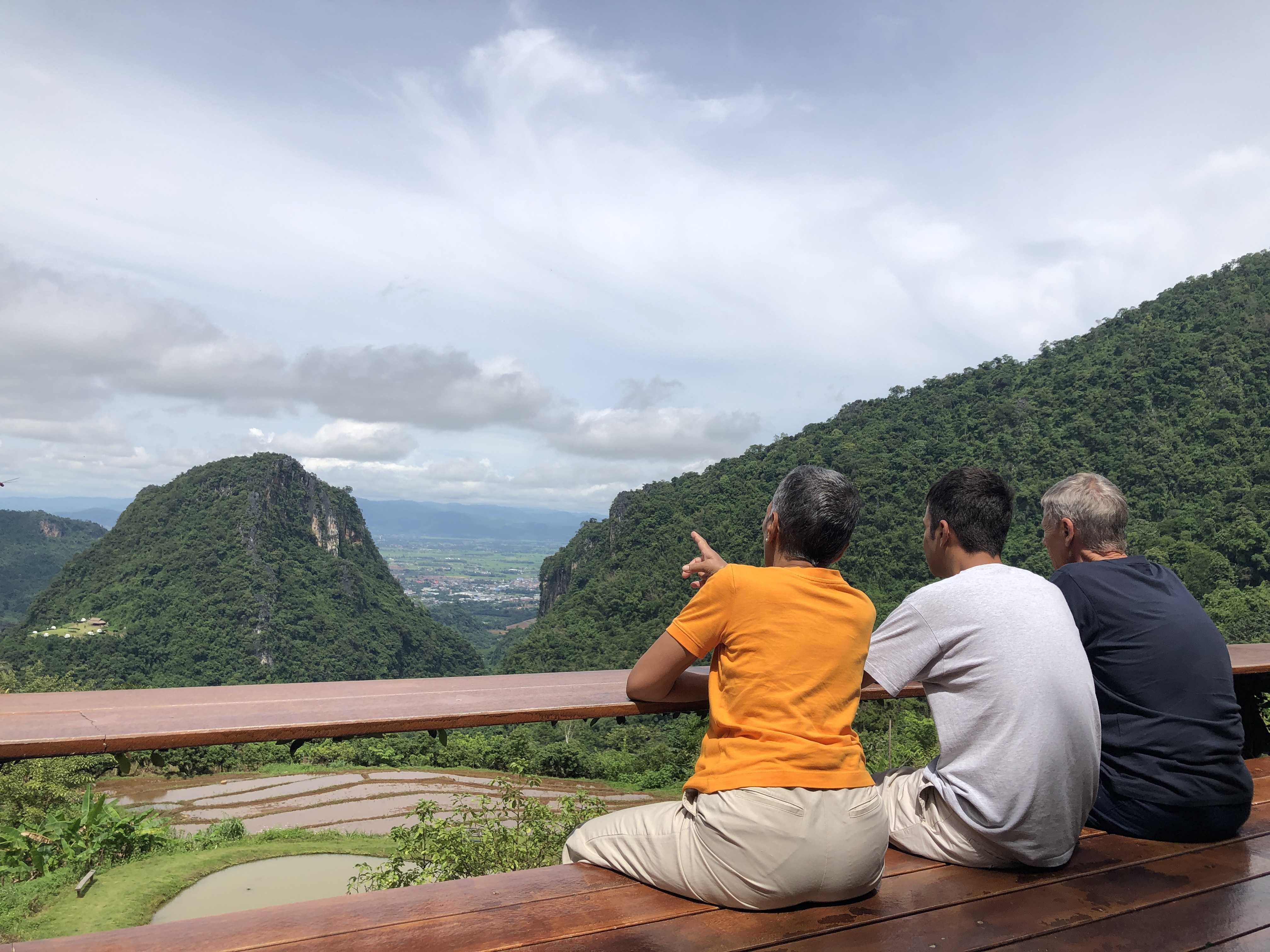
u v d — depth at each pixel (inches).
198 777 1175.0
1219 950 60.3
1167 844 81.4
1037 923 63.2
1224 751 79.0
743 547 3152.1
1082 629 83.1
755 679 63.1
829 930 60.1
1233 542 2097.7
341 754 1342.3
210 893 498.6
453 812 291.0
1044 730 68.3
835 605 65.1
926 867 74.2
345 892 511.8
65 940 52.0
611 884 67.2
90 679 3297.2
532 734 1787.6
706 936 58.1
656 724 1818.4
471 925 58.0
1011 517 78.9
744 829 59.7
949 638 72.0
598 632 3056.1
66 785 743.7
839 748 62.7
